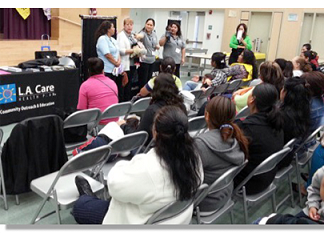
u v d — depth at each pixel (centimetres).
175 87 223
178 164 129
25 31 740
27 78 396
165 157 129
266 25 989
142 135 207
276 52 987
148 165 130
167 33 545
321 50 923
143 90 347
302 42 947
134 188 129
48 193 178
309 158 262
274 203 229
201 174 143
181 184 131
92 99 295
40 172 222
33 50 715
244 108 279
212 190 167
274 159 186
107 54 431
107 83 301
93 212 163
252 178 193
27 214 225
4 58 670
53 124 223
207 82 398
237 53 677
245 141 175
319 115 259
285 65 357
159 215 135
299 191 254
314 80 253
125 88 513
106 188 214
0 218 218
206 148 164
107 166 218
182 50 568
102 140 216
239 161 170
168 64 354
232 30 1028
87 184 184
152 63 522
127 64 483
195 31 1123
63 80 439
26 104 403
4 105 381
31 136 214
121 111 292
